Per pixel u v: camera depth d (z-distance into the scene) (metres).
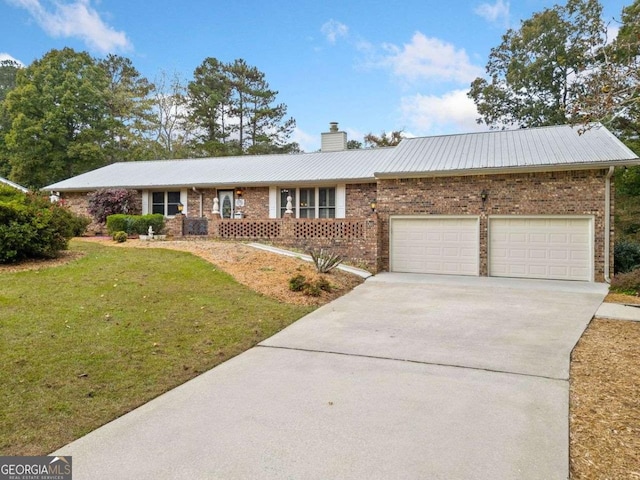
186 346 5.65
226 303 7.76
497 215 12.63
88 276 8.59
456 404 4.07
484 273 12.73
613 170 11.45
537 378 4.75
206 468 3.00
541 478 2.87
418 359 5.43
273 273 10.30
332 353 5.67
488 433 3.49
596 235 11.68
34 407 3.86
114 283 8.20
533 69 26.98
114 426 3.63
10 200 10.16
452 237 13.17
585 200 11.76
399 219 13.73
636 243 14.77
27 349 5.01
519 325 7.14
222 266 10.55
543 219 12.23
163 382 4.57
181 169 20.22
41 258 10.08
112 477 2.90
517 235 12.49
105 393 4.23
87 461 3.10
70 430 3.54
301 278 9.21
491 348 5.88
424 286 10.93
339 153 19.45
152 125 35.62
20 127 28.70
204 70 36.84
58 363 4.75
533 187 12.26
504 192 12.56
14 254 9.23
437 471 2.95
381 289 10.48
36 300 6.80
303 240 14.33
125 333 5.83
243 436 3.45
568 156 12.12
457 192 13.05
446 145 15.36
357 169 16.48
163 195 18.58
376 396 4.27
